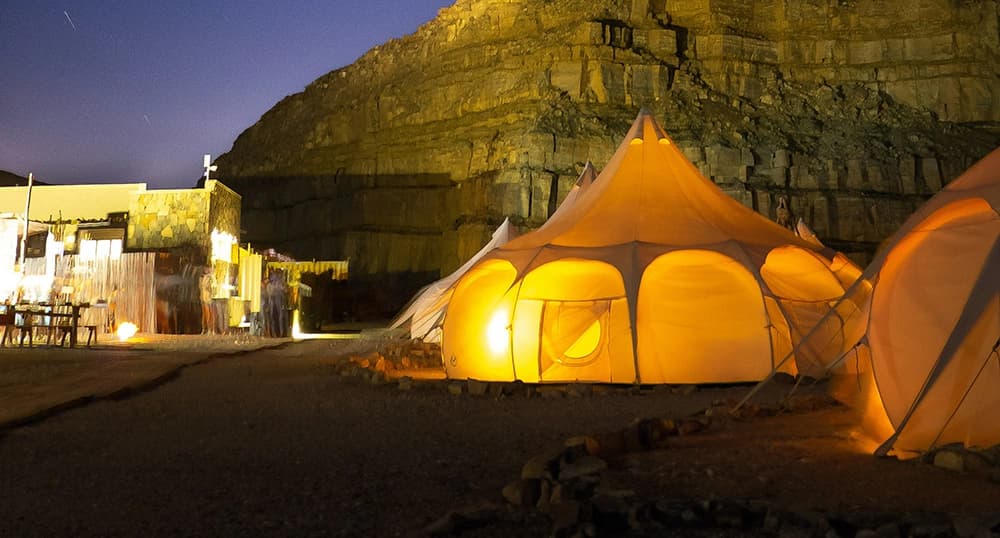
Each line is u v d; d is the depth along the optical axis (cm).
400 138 5856
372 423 912
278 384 1298
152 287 2742
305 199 6216
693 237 1411
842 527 474
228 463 682
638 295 1355
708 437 821
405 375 1566
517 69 5488
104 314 2650
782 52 5631
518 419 955
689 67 5472
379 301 5200
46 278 2666
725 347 1405
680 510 501
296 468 665
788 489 580
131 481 613
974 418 711
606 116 5150
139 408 1002
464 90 5691
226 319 2931
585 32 5362
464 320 1516
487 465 682
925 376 752
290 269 4338
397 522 506
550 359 1441
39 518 509
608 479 603
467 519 492
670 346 1402
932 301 780
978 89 5316
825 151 5062
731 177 4872
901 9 5578
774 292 1427
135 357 1677
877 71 5522
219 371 1505
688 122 5097
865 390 892
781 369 1394
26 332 2103
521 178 4788
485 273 1561
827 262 1488
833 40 5622
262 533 480
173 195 2969
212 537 471
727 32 5581
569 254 1387
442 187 5475
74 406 1003
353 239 5612
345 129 6259
